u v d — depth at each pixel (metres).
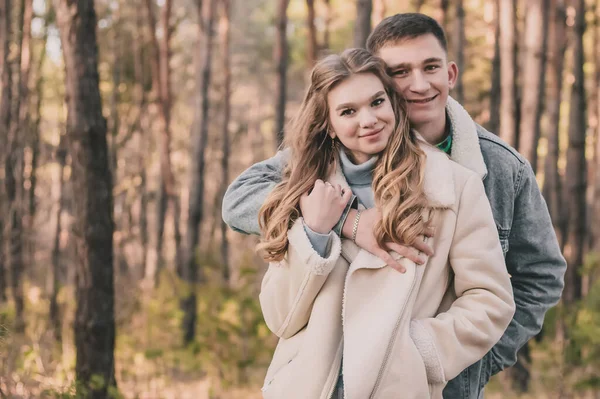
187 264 9.53
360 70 2.02
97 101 4.15
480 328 1.95
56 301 7.35
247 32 22.84
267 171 2.34
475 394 2.14
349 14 15.83
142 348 6.59
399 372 1.91
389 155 2.03
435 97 2.14
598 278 7.08
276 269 2.08
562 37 8.24
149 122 13.30
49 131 12.77
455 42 8.42
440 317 1.98
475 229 2.00
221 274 9.49
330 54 2.12
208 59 10.13
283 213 2.04
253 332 7.47
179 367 7.09
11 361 3.98
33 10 9.93
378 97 2.02
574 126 7.55
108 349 4.23
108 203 4.21
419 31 2.12
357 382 1.91
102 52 12.69
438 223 2.00
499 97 9.35
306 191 2.08
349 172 2.11
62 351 5.18
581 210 7.60
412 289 1.96
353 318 1.99
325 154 2.15
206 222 16.30
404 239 1.95
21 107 9.66
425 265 1.99
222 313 7.56
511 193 2.20
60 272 10.87
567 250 8.47
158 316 7.23
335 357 2.02
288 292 2.05
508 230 2.21
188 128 17.27
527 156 7.53
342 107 2.03
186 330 8.68
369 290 2.00
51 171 14.17
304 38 19.20
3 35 8.91
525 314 2.25
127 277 8.48
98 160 4.15
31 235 10.20
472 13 13.25
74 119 4.11
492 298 1.96
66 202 13.23
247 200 2.22
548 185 8.53
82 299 4.18
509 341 2.24
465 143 2.17
